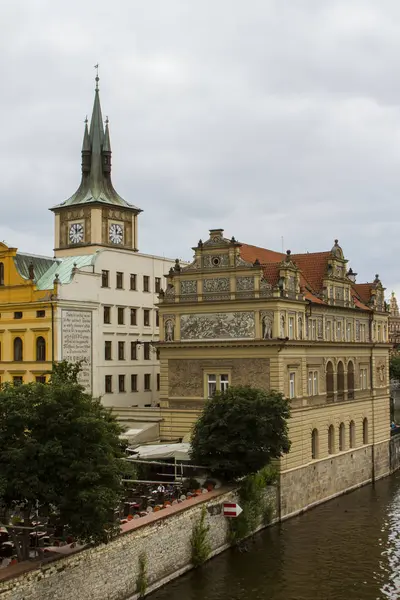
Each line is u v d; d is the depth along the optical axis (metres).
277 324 71.50
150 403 92.38
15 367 80.44
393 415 152.75
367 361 92.75
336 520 70.94
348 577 54.91
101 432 43.34
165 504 55.03
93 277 83.69
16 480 40.75
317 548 61.53
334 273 85.62
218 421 62.69
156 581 51.34
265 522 67.56
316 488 77.38
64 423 42.38
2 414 42.94
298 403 74.44
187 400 75.19
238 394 64.38
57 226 102.06
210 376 74.50
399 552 60.62
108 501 41.34
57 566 42.62
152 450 66.62
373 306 95.50
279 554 59.88
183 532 54.62
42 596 41.56
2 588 39.03
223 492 60.59
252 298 72.56
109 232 100.88
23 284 80.38
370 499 80.62
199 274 75.62
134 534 48.94
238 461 62.31
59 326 78.56
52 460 41.53
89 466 41.91
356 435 88.62
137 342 89.31
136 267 91.44
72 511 41.62
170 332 76.94
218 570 55.78
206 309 74.94
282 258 86.50
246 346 72.44
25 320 80.12
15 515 49.03
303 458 75.06
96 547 45.44
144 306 92.38
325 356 81.38
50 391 43.72
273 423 63.22
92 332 83.38
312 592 52.00
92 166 101.88
